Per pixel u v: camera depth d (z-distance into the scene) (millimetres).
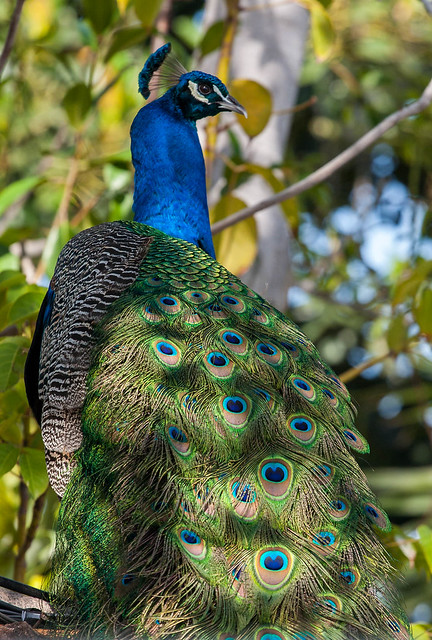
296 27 9445
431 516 13359
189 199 7609
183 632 4129
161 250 6383
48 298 6691
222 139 9430
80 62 13508
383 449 18734
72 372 5625
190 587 4293
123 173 8750
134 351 5328
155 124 7719
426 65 15609
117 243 6469
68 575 4641
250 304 5926
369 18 14789
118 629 4285
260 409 5082
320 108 15906
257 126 8188
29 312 6941
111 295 5898
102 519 4676
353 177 16719
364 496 4875
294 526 4594
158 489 4680
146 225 7066
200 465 4797
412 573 12844
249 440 4949
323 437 5098
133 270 6121
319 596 4312
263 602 4242
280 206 8742
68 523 4816
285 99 9422
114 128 13758
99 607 4438
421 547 7113
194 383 5172
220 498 4633
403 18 15242
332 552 4523
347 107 13758
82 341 5688
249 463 4805
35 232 8883
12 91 12156
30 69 13797
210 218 8375
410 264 12141
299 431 5090
